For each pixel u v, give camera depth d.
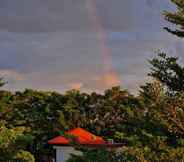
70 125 91.12
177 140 18.27
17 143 17.44
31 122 88.88
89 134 59.59
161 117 18.42
